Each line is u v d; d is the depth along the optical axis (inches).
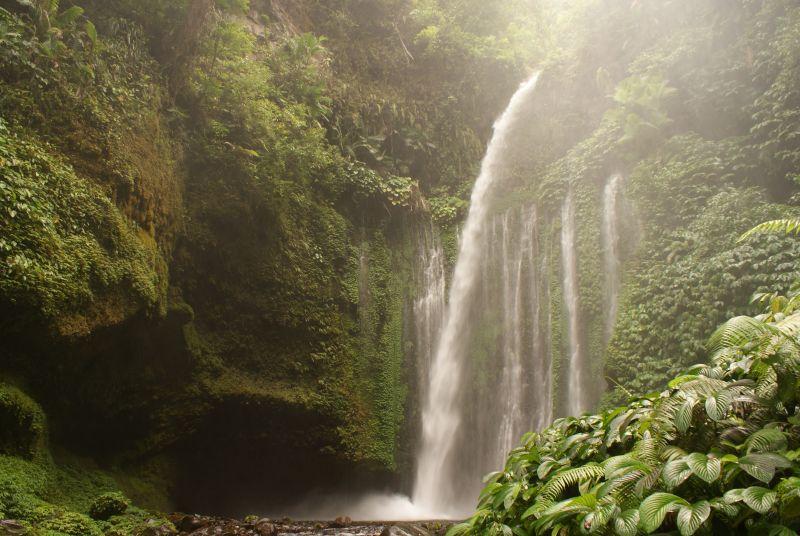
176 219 419.5
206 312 442.9
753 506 114.0
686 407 142.1
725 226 410.3
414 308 566.3
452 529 175.9
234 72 517.3
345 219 557.3
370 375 515.8
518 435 510.3
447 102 719.1
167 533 288.8
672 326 404.8
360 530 337.1
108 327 329.4
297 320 481.1
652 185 485.4
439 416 548.1
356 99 647.1
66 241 305.0
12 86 320.8
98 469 369.4
